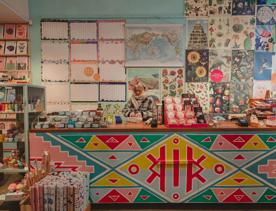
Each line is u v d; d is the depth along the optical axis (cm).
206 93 395
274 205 301
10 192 272
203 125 285
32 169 284
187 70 394
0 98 332
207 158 283
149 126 297
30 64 399
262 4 385
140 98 396
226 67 393
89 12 395
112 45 395
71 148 285
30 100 351
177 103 313
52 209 237
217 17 389
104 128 285
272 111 315
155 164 285
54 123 289
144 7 393
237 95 395
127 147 284
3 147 343
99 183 288
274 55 390
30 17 394
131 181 287
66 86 400
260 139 281
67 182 246
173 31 393
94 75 398
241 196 288
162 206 302
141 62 395
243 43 390
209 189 288
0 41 395
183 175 286
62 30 395
